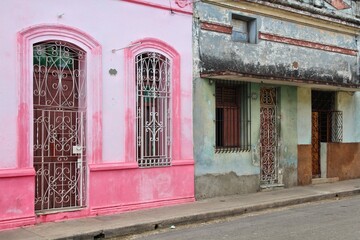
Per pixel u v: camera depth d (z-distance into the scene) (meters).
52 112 8.44
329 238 7.12
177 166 10.07
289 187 12.75
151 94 9.73
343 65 14.43
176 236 7.65
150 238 7.60
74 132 8.70
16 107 7.79
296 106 13.02
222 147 11.29
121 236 7.81
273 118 12.58
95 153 8.78
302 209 10.17
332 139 14.49
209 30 10.80
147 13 9.61
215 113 11.05
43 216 8.09
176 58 10.11
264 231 7.79
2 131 7.64
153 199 9.62
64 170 8.56
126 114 9.23
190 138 10.35
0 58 7.62
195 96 10.49
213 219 9.15
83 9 8.64
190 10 10.40
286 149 12.70
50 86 8.42
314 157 14.20
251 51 11.67
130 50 9.32
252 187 11.74
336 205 10.70
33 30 8.00
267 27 12.09
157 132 9.84
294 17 12.73
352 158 14.88
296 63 12.83
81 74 8.78
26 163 7.89
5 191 7.64
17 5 7.81
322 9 13.55
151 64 9.77
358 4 14.92
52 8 8.23
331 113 14.45
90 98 8.75
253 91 11.80
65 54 8.59
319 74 13.55
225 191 11.12
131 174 9.27
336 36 14.21
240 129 11.73
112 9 9.06
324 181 13.95
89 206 8.69
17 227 7.73
